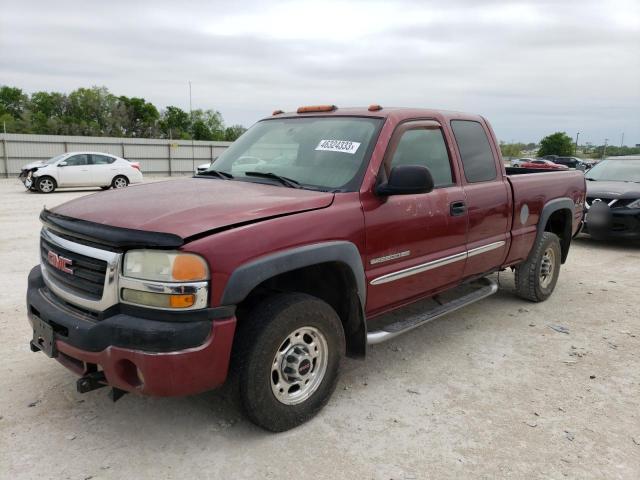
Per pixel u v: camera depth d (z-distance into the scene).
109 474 2.70
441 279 4.19
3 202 15.34
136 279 2.59
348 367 4.05
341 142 3.74
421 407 3.46
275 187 3.51
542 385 3.81
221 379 2.72
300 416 3.14
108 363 2.62
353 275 3.31
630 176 10.03
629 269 7.61
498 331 4.89
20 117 82.62
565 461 2.90
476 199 4.40
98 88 86.62
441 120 4.30
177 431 3.09
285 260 2.86
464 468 2.82
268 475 2.73
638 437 3.15
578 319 5.29
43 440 2.97
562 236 6.14
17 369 3.83
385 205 3.54
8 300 5.36
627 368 4.14
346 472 2.76
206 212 2.82
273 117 4.59
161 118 91.69
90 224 2.81
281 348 3.04
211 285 2.61
